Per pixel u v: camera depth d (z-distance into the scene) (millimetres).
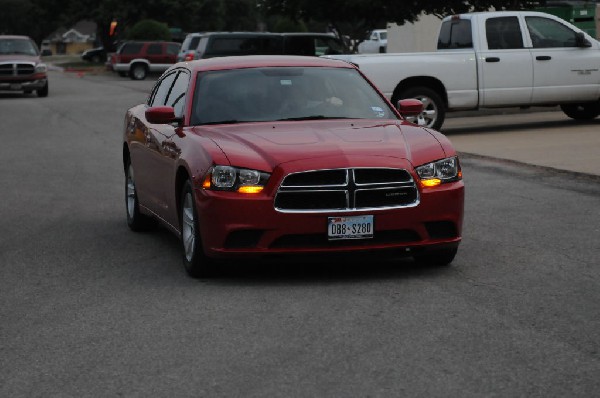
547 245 9469
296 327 6684
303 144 8141
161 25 73750
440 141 8367
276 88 9336
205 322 6895
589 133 19344
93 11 89375
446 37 21406
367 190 7879
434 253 8453
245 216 7836
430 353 5996
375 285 7906
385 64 19750
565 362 5754
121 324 6926
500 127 21500
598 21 31188
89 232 11039
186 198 8523
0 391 5523
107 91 42625
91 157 18578
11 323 7074
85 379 5699
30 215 12266
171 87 10156
